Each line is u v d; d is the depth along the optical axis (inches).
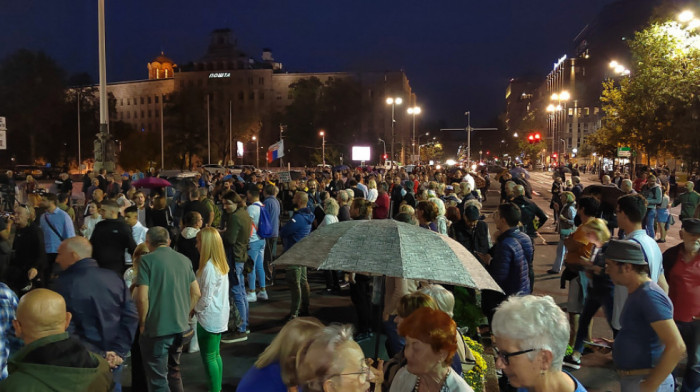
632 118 1464.1
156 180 533.3
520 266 224.2
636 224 185.2
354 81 4178.2
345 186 800.3
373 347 242.8
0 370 157.8
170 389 209.8
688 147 1255.5
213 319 213.5
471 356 148.9
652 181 589.0
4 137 490.0
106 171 754.8
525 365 88.7
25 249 307.0
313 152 3809.1
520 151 4542.3
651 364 138.0
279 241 671.1
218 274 215.0
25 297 115.8
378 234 159.5
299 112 3863.2
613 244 143.3
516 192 384.8
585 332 246.5
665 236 639.1
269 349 105.0
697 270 183.5
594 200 290.2
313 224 467.2
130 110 5329.7
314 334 95.6
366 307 287.3
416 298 140.6
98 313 170.6
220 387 218.8
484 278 159.9
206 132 3624.5
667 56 1029.2
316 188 684.7
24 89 2427.4
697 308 184.1
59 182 837.8
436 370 108.5
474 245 303.6
